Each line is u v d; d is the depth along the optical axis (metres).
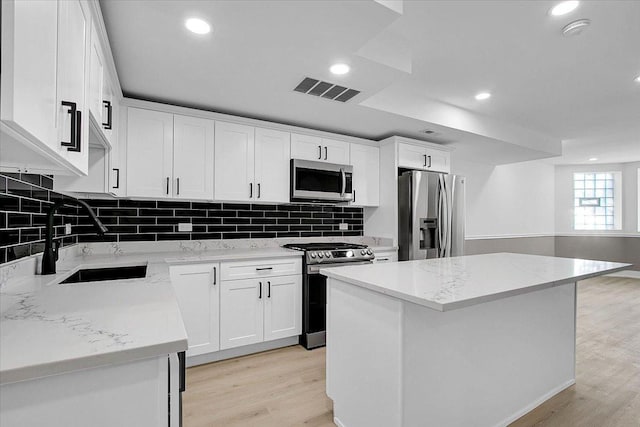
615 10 1.79
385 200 3.70
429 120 3.12
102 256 2.52
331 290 1.90
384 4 1.43
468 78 2.67
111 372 0.79
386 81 2.21
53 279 1.56
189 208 2.97
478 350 1.72
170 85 2.33
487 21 1.90
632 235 6.34
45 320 0.97
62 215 2.11
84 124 1.22
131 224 2.73
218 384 2.26
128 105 2.45
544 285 1.58
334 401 1.85
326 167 3.31
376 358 1.54
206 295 2.53
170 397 0.97
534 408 2.03
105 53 1.70
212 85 2.33
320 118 3.05
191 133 2.70
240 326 2.67
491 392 1.79
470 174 5.34
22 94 0.67
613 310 4.12
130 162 2.46
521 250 6.12
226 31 1.65
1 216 1.31
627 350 2.89
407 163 3.65
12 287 1.38
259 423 1.84
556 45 2.16
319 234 3.72
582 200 6.78
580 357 2.75
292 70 2.08
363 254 3.23
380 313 1.52
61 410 0.74
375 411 1.55
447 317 1.58
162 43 1.78
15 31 0.64
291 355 2.76
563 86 2.81
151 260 2.33
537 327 2.05
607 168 6.60
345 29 1.61
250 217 3.28
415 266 2.08
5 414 0.70
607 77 2.63
